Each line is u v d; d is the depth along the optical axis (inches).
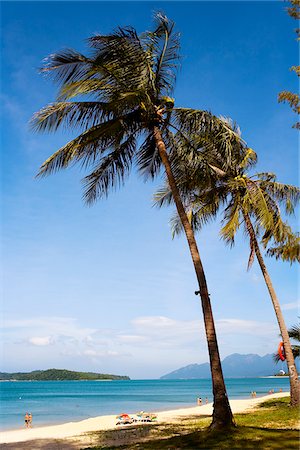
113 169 595.2
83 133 541.3
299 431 450.9
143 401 2206.0
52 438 694.5
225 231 664.4
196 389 4148.6
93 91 538.0
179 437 466.6
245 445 389.4
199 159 587.2
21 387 6245.1
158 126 576.7
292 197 784.3
